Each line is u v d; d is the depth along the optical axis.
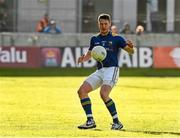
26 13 93.81
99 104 45.97
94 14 97.19
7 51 79.81
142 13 96.44
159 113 41.53
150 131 32.75
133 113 41.44
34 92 54.97
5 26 91.88
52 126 34.44
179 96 53.34
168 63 81.38
